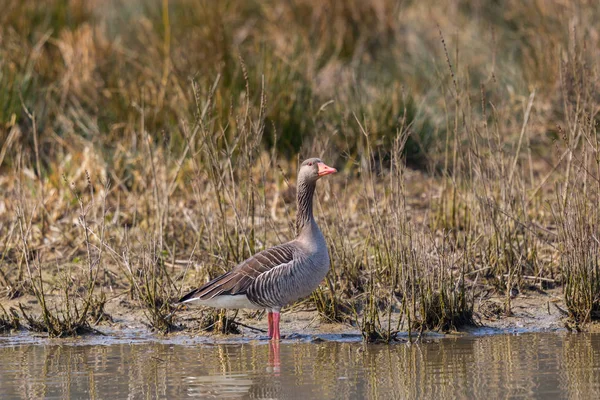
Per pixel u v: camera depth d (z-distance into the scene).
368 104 18.55
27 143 18.03
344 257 12.80
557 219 12.80
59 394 9.22
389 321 11.26
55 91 19.14
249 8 22.66
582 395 8.82
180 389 9.30
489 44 20.97
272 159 15.25
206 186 15.70
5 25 20.47
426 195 16.39
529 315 12.27
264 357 10.62
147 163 16.66
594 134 12.30
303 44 20.94
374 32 21.97
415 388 9.20
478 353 10.60
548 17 20.53
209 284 11.34
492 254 13.25
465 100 16.67
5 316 12.50
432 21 22.73
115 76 19.38
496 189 14.61
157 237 14.07
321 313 12.24
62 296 12.99
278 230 14.30
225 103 17.42
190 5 21.53
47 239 14.91
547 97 19.03
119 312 12.73
